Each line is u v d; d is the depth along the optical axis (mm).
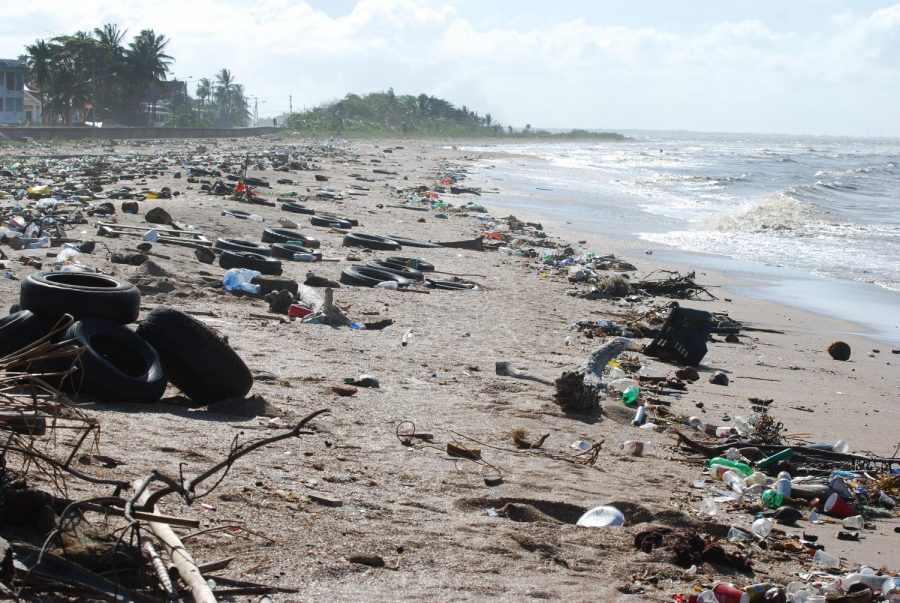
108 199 25672
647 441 9047
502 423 8883
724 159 114250
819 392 12422
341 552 5227
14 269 13625
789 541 6617
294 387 9211
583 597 5133
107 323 8219
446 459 7465
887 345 16344
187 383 8250
